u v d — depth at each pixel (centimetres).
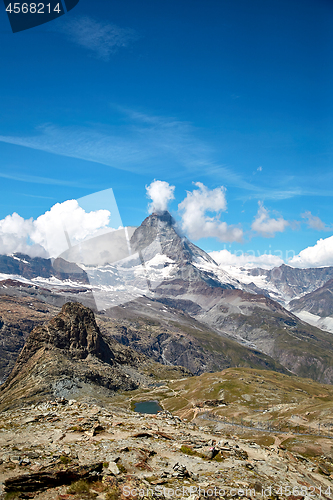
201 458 3994
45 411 5478
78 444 3709
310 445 11994
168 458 3778
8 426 4416
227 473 3588
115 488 2681
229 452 4359
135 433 4534
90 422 4762
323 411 17312
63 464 2947
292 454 5656
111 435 4350
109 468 3027
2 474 2698
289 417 17450
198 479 3266
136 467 3250
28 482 2584
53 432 4156
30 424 4541
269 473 3981
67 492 2548
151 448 4000
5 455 3109
